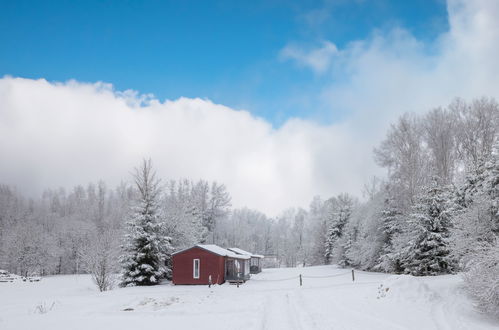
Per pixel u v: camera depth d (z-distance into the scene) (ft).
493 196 62.64
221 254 120.67
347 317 48.44
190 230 157.48
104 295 87.56
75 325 48.39
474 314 49.03
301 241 350.23
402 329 41.57
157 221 126.21
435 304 55.21
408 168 138.41
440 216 103.35
